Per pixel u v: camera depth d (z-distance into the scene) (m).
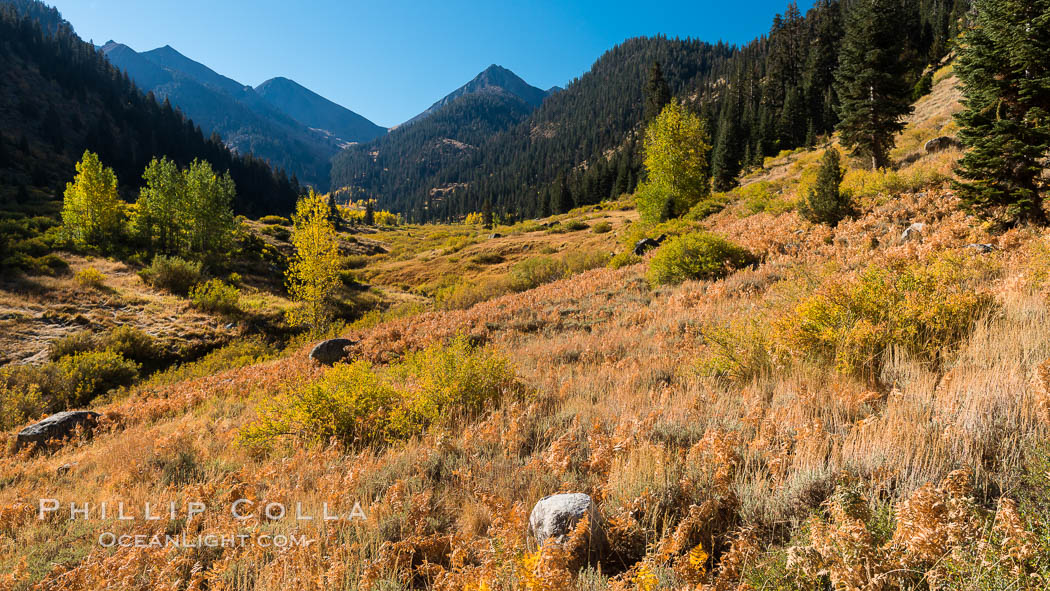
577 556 3.05
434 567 3.15
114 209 48.62
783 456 3.67
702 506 3.20
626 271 18.73
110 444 8.69
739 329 6.93
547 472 4.53
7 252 38.62
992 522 2.28
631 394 6.39
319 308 30.38
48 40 167.12
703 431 4.75
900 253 10.37
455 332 13.91
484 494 3.92
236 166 142.75
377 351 13.96
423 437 5.97
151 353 26.53
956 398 4.09
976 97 11.51
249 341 28.83
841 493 2.69
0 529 5.05
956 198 13.12
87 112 143.88
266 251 57.38
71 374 20.44
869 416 4.10
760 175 53.75
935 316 5.62
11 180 91.12
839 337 5.74
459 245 63.78
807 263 12.24
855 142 25.83
